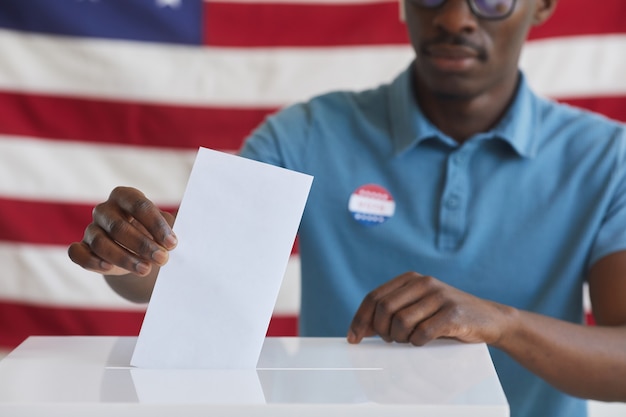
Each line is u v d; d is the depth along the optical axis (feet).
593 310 5.73
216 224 4.38
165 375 4.31
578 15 8.67
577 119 5.98
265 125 6.20
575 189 5.80
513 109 5.86
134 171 9.12
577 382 5.11
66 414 4.02
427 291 4.80
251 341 4.41
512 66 5.73
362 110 6.12
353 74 8.91
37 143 9.11
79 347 4.67
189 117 9.02
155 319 4.41
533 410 5.74
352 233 5.91
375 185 5.92
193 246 4.39
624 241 5.62
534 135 5.89
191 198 4.38
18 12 8.94
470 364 4.46
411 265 5.82
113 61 8.96
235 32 8.93
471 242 5.75
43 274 9.28
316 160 6.02
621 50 8.66
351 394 4.13
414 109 5.87
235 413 4.03
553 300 5.75
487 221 5.79
